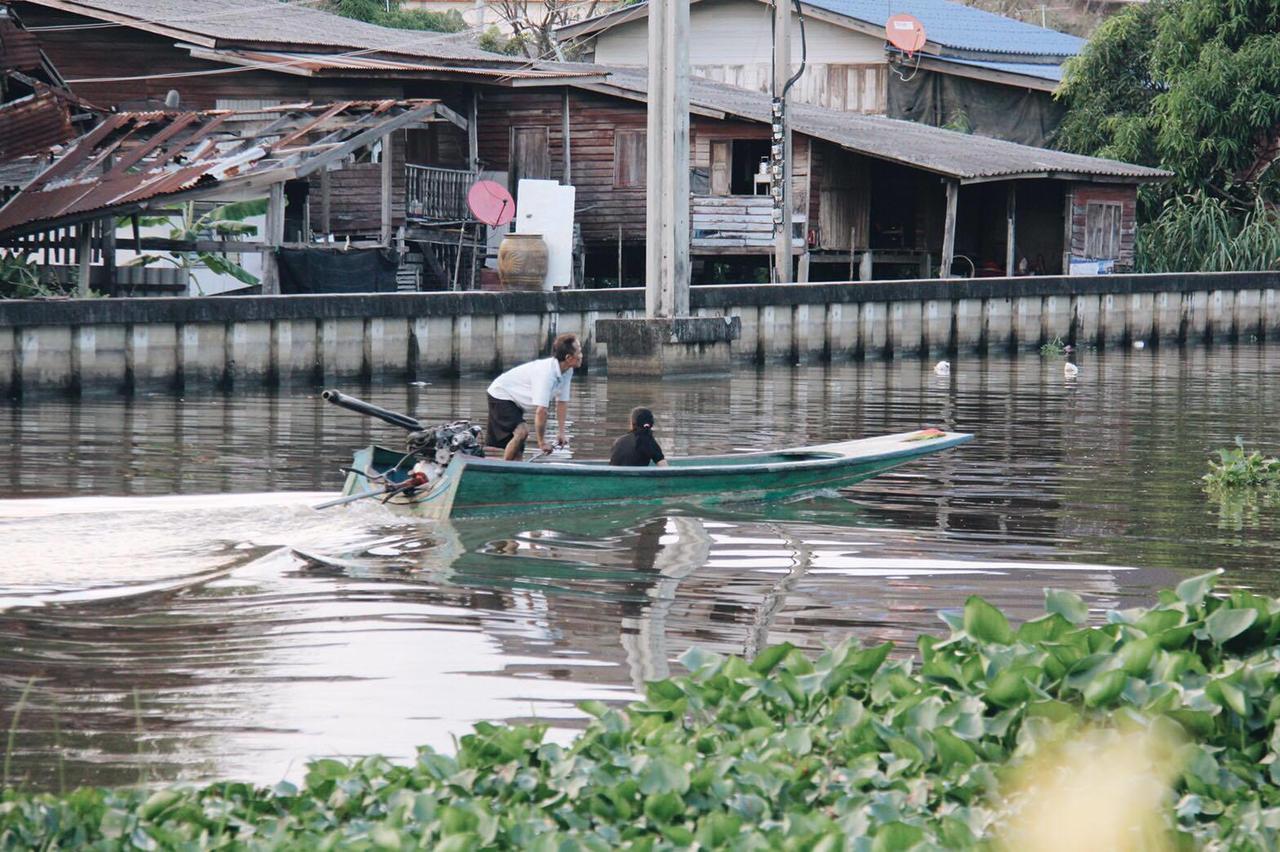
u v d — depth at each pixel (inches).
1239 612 930.1
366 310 3727.9
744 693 936.9
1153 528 1852.9
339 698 1127.0
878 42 6776.6
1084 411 3302.2
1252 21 6333.7
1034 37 7613.2
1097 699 851.4
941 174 5039.4
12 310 3198.8
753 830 749.3
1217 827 756.0
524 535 1748.3
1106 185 5841.5
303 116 4340.6
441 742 1030.4
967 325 4972.9
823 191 5433.1
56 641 1278.3
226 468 2265.0
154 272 4188.0
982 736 844.6
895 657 1248.2
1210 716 828.6
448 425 1951.3
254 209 4611.2
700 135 5349.4
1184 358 4960.6
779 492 2064.5
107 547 1641.2
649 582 1526.8
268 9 5615.2
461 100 5251.0
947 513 1950.1
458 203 4977.9
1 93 4138.8
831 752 852.6
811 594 1482.5
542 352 4067.4
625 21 7032.5
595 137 5354.3
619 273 5255.9
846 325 4638.3
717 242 5206.7
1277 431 2940.5
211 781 950.4
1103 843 741.3
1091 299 5290.4
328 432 2748.5
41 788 935.7
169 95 4379.9
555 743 923.4
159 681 1166.3
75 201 3710.6
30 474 2181.3
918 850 703.1
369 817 798.5
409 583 1499.8
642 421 2039.9
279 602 1417.3
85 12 4648.1
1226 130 6279.5
